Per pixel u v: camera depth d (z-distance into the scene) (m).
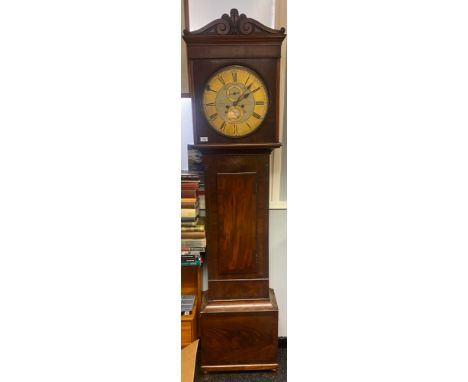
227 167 1.34
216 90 1.27
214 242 1.38
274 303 1.41
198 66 1.25
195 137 1.29
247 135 1.29
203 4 1.38
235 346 1.39
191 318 1.40
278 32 1.22
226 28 1.22
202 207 1.48
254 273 1.40
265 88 1.27
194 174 1.45
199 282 1.49
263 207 1.37
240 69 1.26
